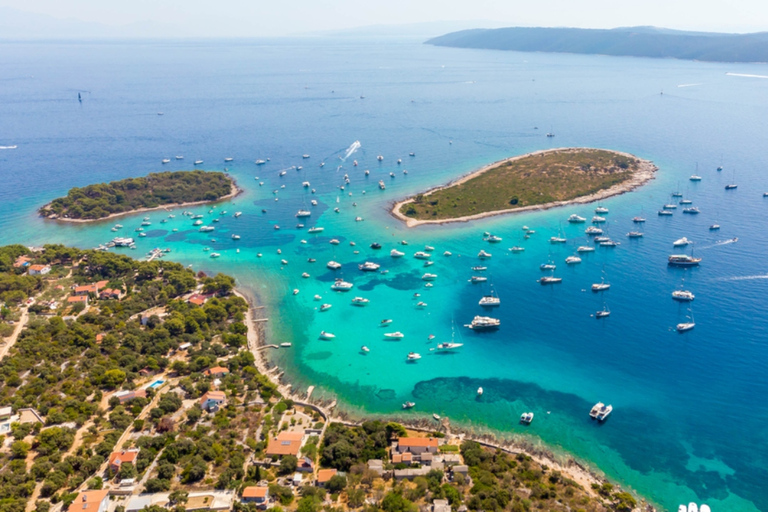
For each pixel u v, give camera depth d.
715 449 136.00
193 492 118.12
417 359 175.75
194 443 131.88
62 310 194.25
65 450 130.75
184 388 155.12
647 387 158.62
